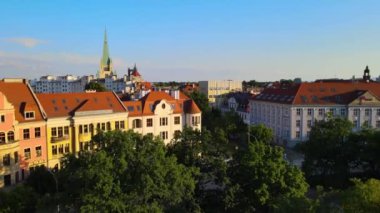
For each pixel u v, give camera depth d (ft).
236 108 462.60
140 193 117.80
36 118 215.51
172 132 279.08
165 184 123.54
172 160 132.98
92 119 239.30
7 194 140.26
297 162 270.26
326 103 322.34
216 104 563.48
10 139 201.98
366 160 200.54
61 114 227.40
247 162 145.89
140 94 301.43
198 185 151.43
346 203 101.45
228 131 341.82
